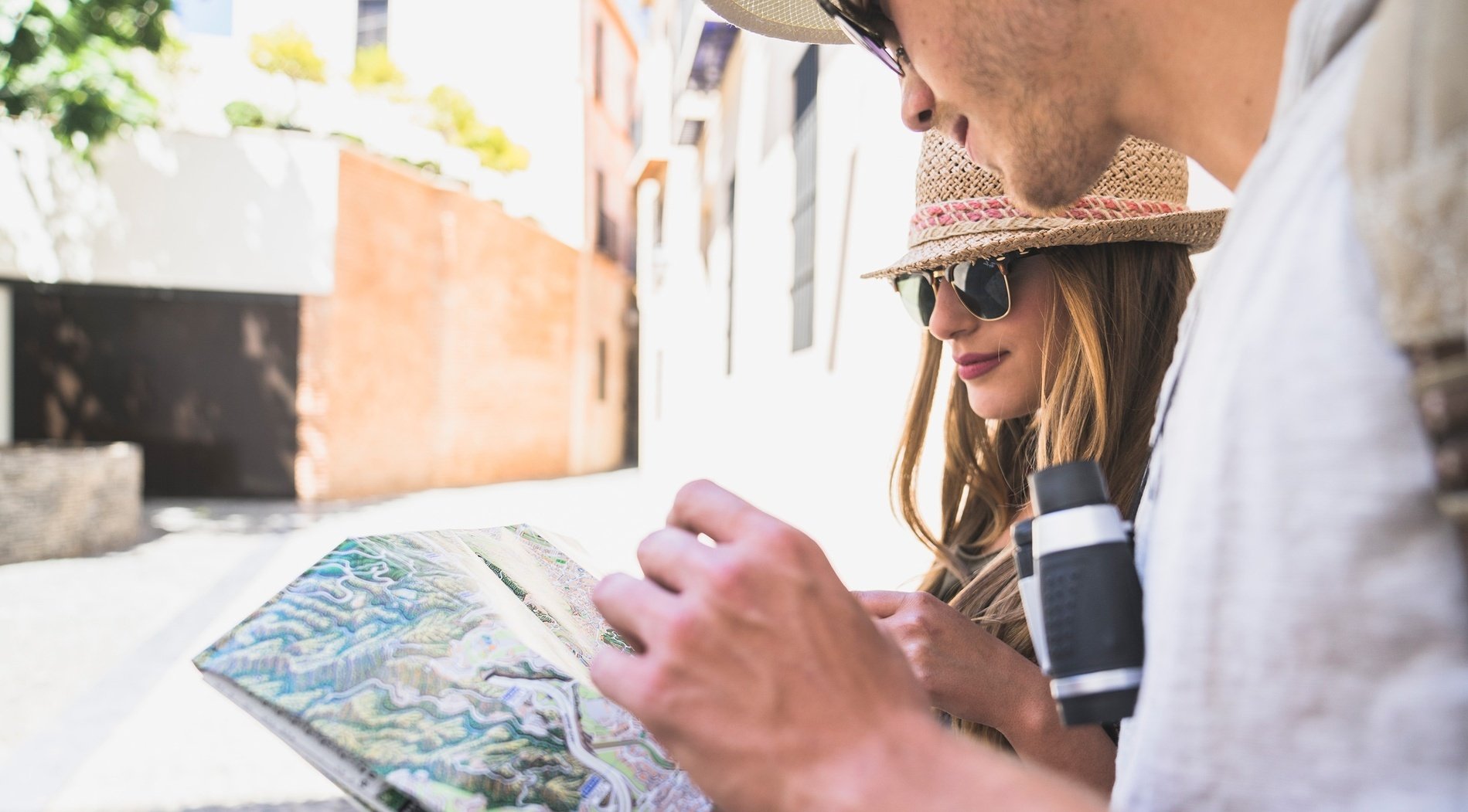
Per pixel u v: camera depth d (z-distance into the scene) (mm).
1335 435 394
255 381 14352
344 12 20172
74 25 9734
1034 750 1045
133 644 6008
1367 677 384
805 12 1327
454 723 632
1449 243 365
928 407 1604
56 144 13375
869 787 444
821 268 5852
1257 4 588
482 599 740
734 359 10234
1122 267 1271
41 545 9141
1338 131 426
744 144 9750
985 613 1297
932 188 1388
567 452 21781
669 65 16938
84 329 14133
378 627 679
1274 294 423
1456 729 372
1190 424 451
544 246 20500
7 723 4531
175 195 13820
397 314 16172
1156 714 435
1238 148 625
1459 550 375
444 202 17250
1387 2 405
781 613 483
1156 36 626
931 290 1463
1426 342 372
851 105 5109
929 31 712
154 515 12516
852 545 4840
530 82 21578
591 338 23062
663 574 517
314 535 10742
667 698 478
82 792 3721
